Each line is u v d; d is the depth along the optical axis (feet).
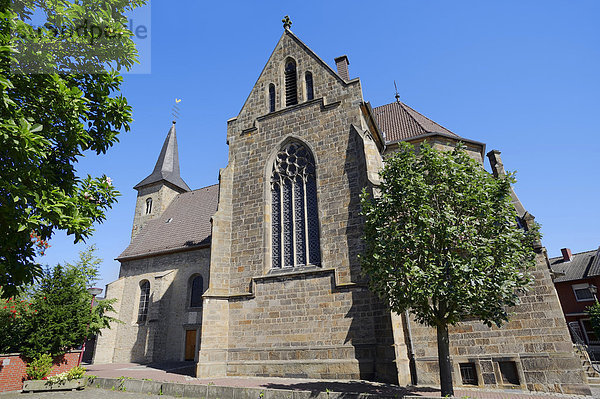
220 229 65.05
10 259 29.09
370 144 58.54
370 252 40.55
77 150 33.71
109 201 34.76
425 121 79.46
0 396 46.34
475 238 37.19
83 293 63.16
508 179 41.16
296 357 53.42
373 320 50.65
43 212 26.16
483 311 36.04
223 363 56.85
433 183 42.39
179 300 93.35
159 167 137.39
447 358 37.22
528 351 47.80
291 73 74.64
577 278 129.70
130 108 34.37
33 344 56.70
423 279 35.04
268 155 68.85
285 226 63.77
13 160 26.04
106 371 69.21
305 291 56.24
